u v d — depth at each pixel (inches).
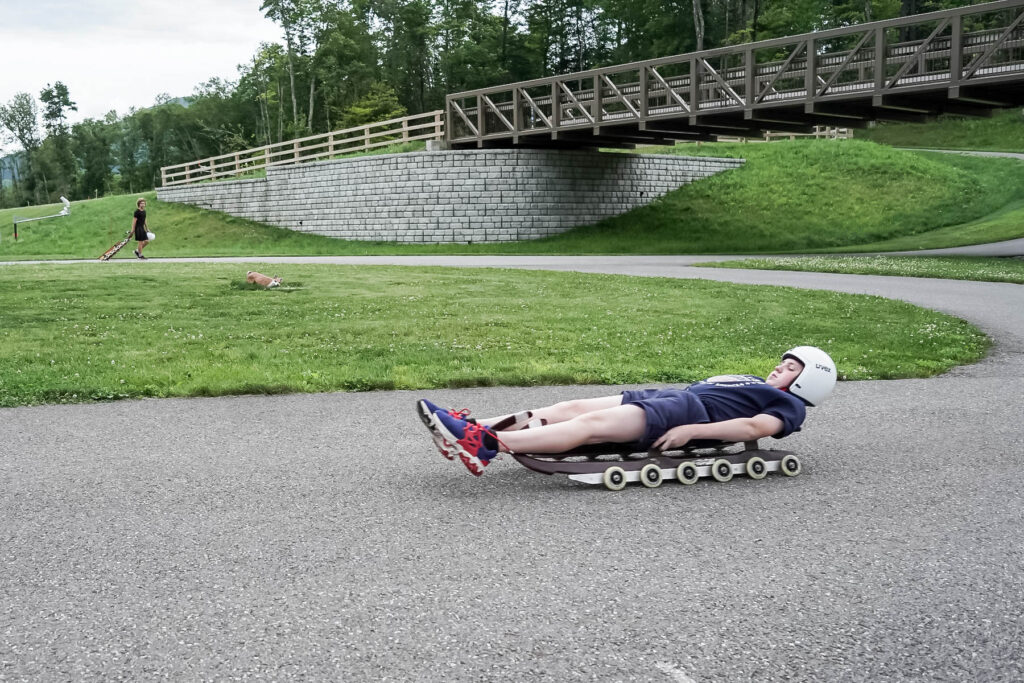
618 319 473.1
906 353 382.6
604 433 169.3
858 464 195.2
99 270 717.3
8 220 1893.5
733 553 135.5
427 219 1493.6
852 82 1061.1
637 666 98.2
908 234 1530.5
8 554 134.1
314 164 1620.3
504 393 292.5
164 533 144.7
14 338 391.2
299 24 3257.9
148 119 4886.8
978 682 95.3
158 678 94.7
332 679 94.8
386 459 199.3
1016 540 142.5
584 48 3474.4
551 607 114.3
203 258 1068.5
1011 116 2628.0
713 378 186.1
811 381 183.2
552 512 156.8
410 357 354.3
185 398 281.6
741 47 1156.5
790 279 737.0
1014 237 1296.8
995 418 248.5
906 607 115.2
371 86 3026.6
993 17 2891.2
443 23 3312.0
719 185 1696.6
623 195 1593.3
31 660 98.9
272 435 226.1
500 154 1473.9
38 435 225.1
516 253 1290.6
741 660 99.9
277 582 122.7
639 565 130.0
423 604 115.1
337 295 565.3
